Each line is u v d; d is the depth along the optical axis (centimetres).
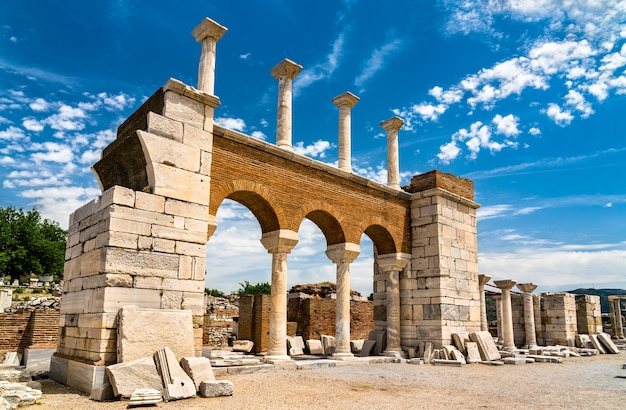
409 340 2505
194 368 1284
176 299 1488
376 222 2438
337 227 2264
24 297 5319
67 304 1563
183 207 1569
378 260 2589
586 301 4259
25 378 1407
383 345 2522
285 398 1249
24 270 7569
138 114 1809
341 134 2389
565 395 1381
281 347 1950
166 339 1359
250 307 3045
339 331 2238
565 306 3781
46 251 7775
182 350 1379
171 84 1620
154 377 1235
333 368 1970
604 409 1172
